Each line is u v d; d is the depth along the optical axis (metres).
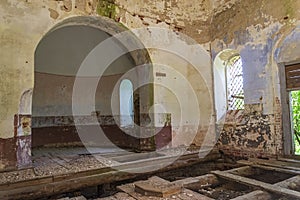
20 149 3.56
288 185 2.87
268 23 4.45
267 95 4.45
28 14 3.78
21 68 3.66
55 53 6.78
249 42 4.79
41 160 4.43
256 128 4.62
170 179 4.32
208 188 3.51
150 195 2.67
